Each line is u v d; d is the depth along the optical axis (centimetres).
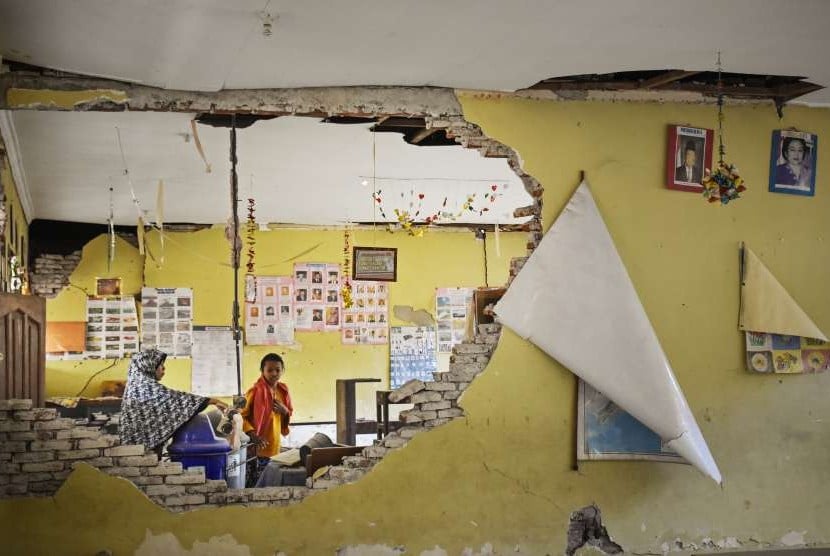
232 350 1330
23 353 721
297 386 1354
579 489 703
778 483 745
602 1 519
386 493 668
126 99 647
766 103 763
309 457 721
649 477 716
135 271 1312
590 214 705
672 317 730
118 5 504
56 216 1246
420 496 674
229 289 1336
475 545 681
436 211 1235
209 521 634
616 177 723
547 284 696
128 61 600
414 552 670
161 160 924
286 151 896
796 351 756
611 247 699
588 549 703
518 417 696
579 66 649
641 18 552
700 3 530
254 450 847
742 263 750
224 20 525
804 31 589
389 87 689
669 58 641
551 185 711
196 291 1325
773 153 762
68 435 618
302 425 1349
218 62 599
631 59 640
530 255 703
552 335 690
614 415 708
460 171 995
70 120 768
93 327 1291
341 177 1020
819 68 677
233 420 712
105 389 1284
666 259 731
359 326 1383
